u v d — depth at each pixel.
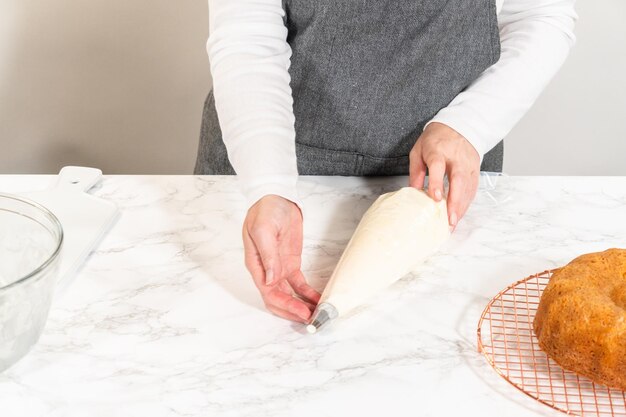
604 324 0.83
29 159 2.04
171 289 0.98
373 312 0.95
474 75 1.24
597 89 2.12
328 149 1.28
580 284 0.88
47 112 1.99
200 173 1.48
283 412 0.81
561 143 2.19
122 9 1.90
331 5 1.17
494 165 1.45
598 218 1.17
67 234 1.05
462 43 1.21
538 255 1.07
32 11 1.87
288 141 1.07
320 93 1.24
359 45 1.20
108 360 0.86
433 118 1.20
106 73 1.97
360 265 0.94
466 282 1.01
